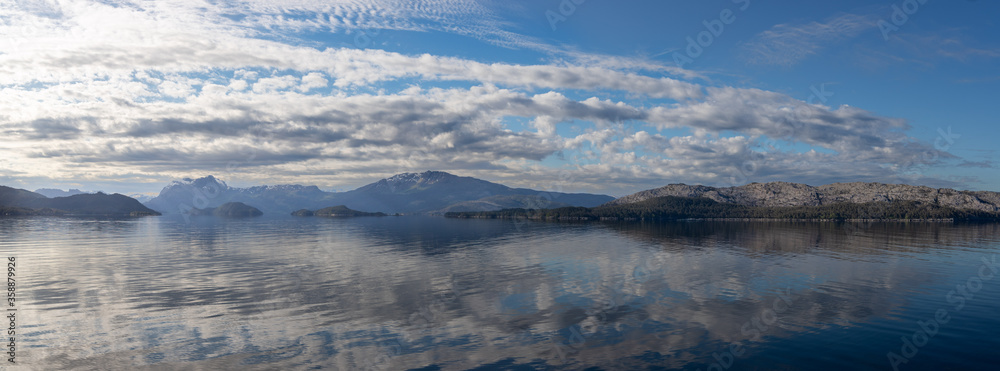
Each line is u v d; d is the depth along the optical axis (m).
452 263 90.00
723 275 73.19
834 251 106.25
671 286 64.56
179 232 187.38
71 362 36.97
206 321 47.72
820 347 39.31
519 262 91.19
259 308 52.91
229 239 152.00
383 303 55.34
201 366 36.12
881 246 117.31
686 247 118.75
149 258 97.94
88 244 128.88
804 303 54.25
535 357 37.59
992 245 118.88
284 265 87.50
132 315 49.94
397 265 87.56
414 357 37.69
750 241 135.75
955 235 156.50
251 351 39.12
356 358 37.56
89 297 58.66
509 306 53.69
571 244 130.25
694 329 44.50
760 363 35.91
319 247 123.81
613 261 91.62
